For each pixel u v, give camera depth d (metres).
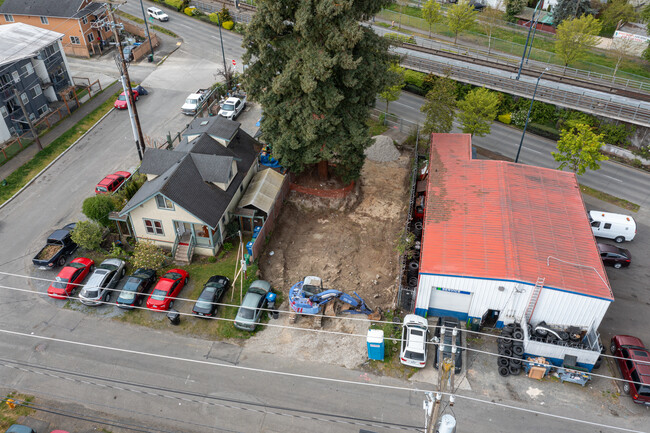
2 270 36.25
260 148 46.72
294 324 32.59
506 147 54.16
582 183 48.47
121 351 30.73
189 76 65.50
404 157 51.00
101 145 51.22
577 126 43.81
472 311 32.25
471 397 28.39
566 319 31.00
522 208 36.38
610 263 38.28
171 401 27.97
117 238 39.19
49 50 55.91
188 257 36.59
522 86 59.16
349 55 35.19
